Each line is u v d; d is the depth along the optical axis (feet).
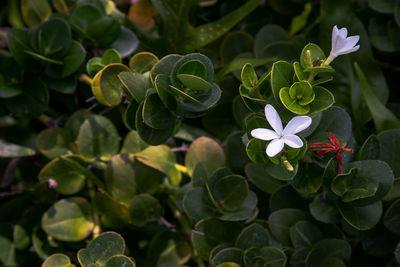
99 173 2.71
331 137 2.34
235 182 2.54
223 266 2.44
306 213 2.56
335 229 2.54
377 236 2.54
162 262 2.69
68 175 2.68
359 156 2.43
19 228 2.73
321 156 2.38
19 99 2.72
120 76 2.37
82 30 2.68
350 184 2.40
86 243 2.69
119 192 2.62
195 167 2.58
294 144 2.23
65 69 2.67
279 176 2.30
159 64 2.35
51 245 2.69
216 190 2.54
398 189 2.49
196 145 2.62
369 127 2.73
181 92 2.29
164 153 2.64
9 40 2.66
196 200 2.53
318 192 2.54
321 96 2.31
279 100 2.31
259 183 2.60
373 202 2.39
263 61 2.65
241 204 2.54
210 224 2.53
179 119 2.46
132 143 2.67
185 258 2.69
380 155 2.49
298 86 2.28
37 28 2.68
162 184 2.71
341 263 2.48
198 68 2.33
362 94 2.73
